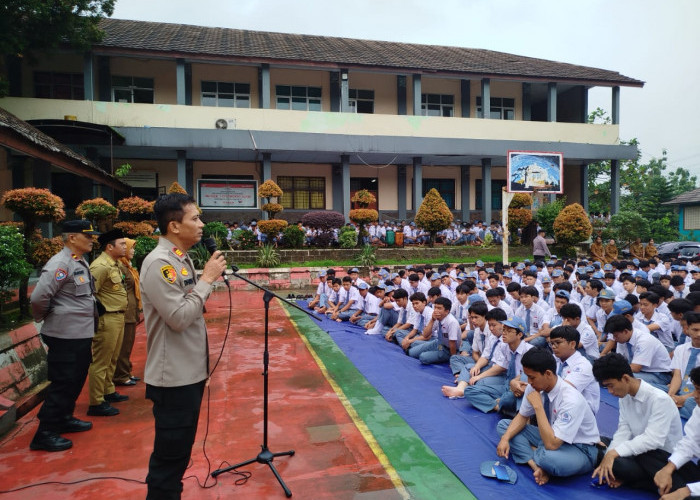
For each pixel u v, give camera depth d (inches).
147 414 171.5
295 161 741.3
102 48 595.2
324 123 667.4
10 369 177.8
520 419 136.2
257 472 129.4
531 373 126.5
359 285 339.0
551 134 743.1
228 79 717.9
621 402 128.8
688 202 1045.8
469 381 187.6
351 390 195.8
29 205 212.7
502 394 170.9
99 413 169.2
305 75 751.7
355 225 658.2
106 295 170.9
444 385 201.6
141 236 408.2
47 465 133.4
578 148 738.2
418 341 246.8
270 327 323.0
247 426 159.8
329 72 757.3
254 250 559.8
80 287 150.5
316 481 124.5
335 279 360.2
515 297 263.7
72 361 147.2
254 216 711.7
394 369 224.1
